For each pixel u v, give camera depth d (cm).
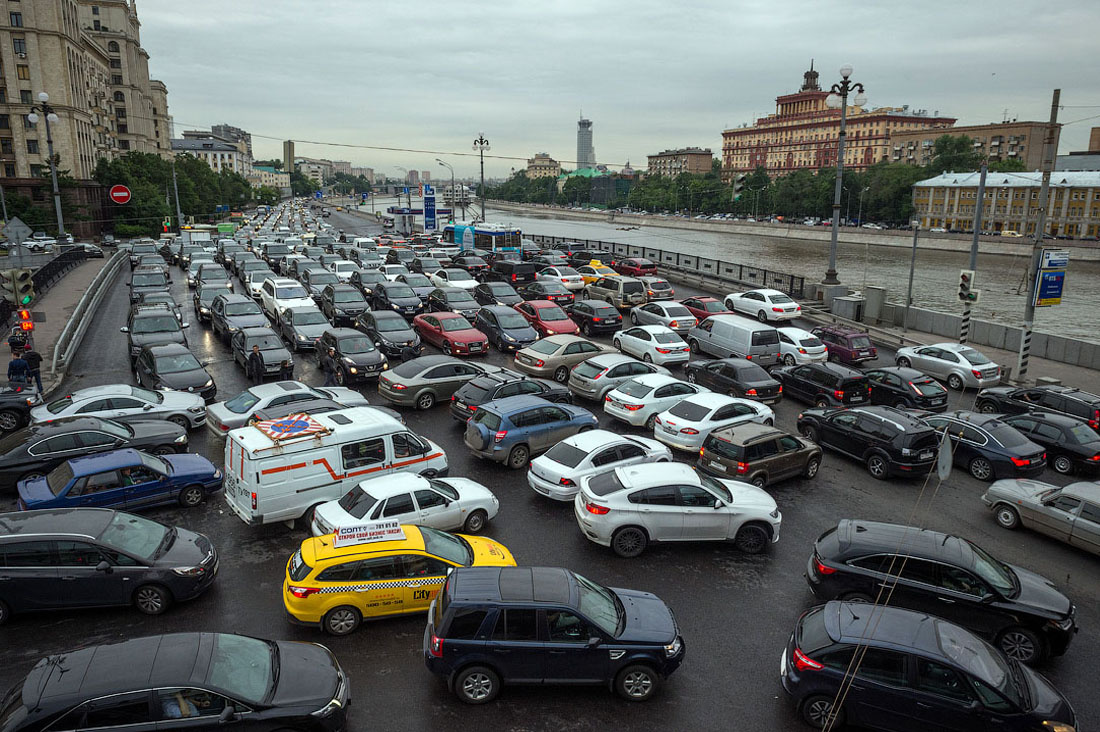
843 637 923
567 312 3531
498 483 1717
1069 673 1068
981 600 1090
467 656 926
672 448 1973
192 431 1983
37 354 2122
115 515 1200
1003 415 2056
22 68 8994
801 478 1811
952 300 6412
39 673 775
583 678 955
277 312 3272
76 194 8788
